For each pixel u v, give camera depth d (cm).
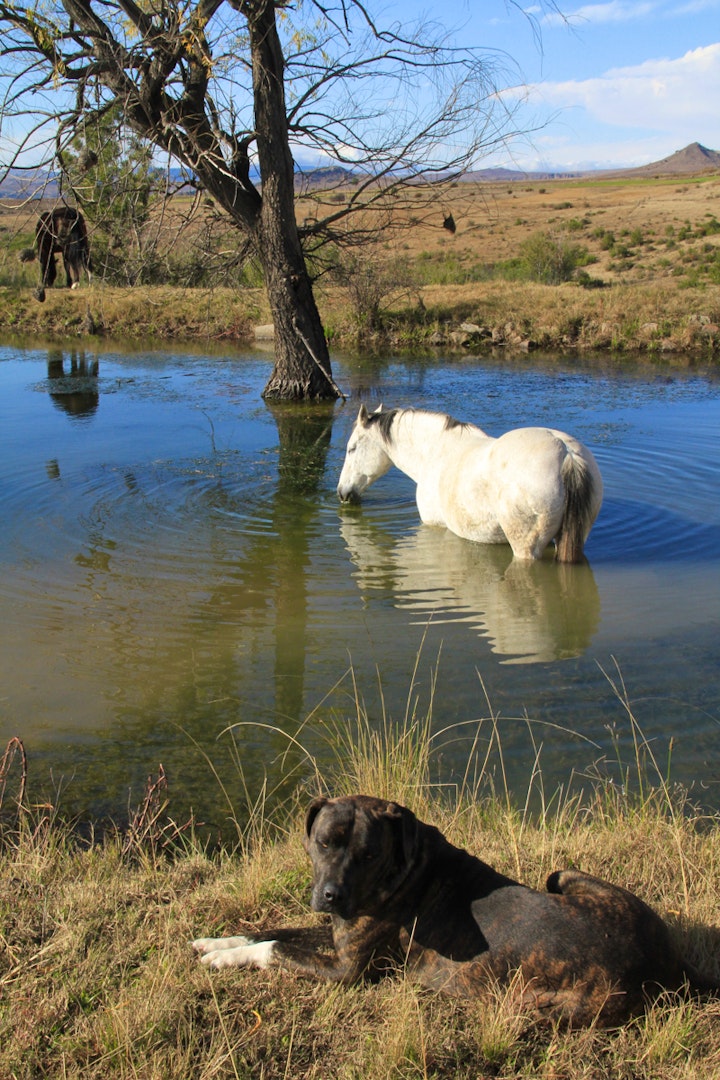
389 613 818
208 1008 342
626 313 2911
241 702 654
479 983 333
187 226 1772
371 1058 317
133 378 2317
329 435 1631
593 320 2898
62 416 1792
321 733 609
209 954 368
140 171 1625
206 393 2106
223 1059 310
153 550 986
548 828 486
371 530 1075
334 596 861
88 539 1016
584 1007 318
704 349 2678
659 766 560
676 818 486
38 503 1149
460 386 2162
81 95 1589
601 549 984
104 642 749
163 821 512
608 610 815
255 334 3062
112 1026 325
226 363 2583
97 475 1300
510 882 349
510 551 992
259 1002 346
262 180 1933
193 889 432
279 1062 319
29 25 1559
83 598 841
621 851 455
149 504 1161
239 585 886
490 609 824
